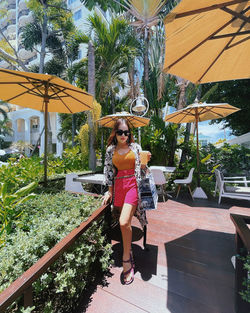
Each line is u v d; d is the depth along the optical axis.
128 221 1.52
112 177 1.83
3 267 0.91
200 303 1.27
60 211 1.75
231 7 1.20
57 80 2.50
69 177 3.36
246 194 3.45
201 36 1.46
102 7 9.04
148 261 1.78
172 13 1.11
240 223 1.17
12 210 1.74
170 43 1.48
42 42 12.65
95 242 1.49
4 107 25.25
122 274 1.60
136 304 1.27
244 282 1.00
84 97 3.24
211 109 4.55
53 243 1.21
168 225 2.66
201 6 1.07
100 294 1.37
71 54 13.16
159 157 6.46
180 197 4.37
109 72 6.96
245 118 9.77
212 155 6.85
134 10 6.04
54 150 21.58
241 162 6.81
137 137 6.77
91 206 1.79
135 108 4.77
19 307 0.91
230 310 1.21
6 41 12.35
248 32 1.32
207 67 1.98
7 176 2.56
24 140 24.02
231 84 9.07
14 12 24.30
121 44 6.82
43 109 3.74
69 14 12.77
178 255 1.89
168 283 1.48
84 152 6.44
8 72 2.27
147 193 1.76
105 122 5.42
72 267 1.20
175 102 9.28
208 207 3.54
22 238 1.20
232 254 1.90
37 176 3.36
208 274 1.59
